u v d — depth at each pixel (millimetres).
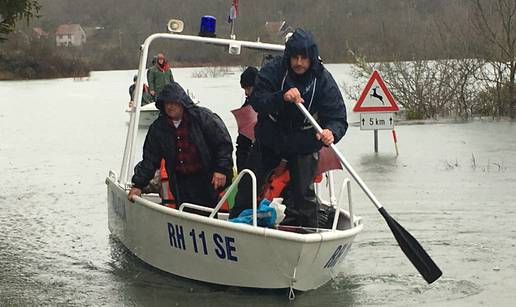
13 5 10422
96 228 9305
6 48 72812
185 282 7039
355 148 15289
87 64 79500
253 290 6676
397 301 6512
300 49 6547
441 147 15188
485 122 19547
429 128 18609
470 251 7977
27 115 26891
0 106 32469
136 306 6434
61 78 72688
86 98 37500
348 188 6977
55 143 17875
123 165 8484
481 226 8953
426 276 6582
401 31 24766
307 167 6824
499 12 20562
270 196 7215
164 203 7887
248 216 6684
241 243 6367
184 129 7371
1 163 14750
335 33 43281
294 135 6727
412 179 11906
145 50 8578
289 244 6180
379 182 11734
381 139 16625
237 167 8367
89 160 14953
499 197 10453
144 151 7527
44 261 7855
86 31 92938
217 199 7594
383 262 7664
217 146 7410
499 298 6566
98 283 7074
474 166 12891
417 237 8531
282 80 6676
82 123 23031
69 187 12016
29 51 73438
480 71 21109
